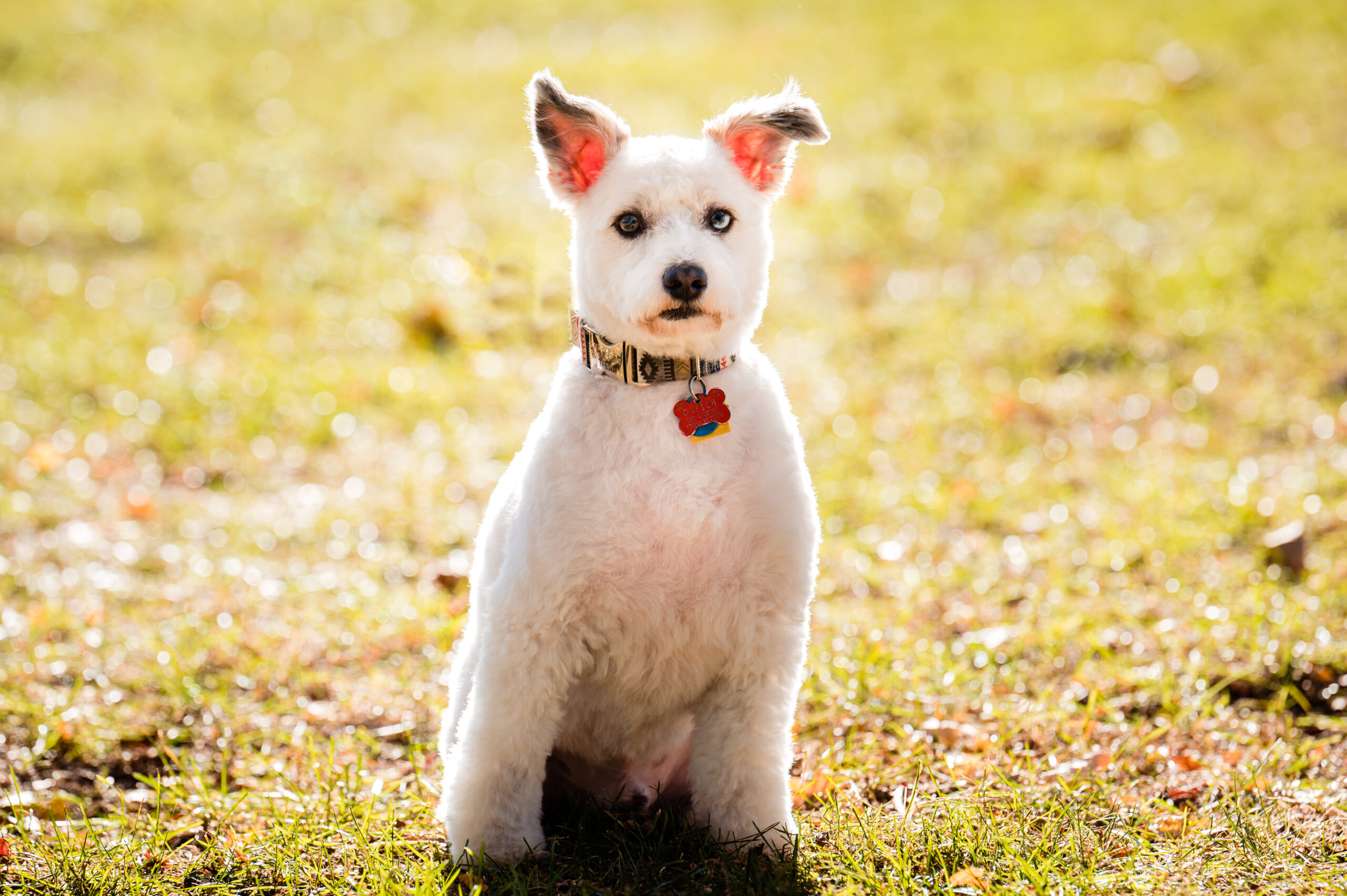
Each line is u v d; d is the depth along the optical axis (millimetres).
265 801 3631
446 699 4316
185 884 3184
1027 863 3027
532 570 3004
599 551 2982
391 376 8016
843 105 12664
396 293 9234
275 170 11586
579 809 3426
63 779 3896
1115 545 5477
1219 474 6215
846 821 3314
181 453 7023
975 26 14789
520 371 8109
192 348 8336
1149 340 8039
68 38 15219
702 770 3180
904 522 6023
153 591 5410
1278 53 13016
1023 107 12391
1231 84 12430
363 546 5934
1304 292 8328
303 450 7125
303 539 6004
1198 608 4777
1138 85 12672
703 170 3121
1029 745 3877
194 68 14484
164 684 4418
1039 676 4375
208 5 16641
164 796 3676
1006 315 8609
